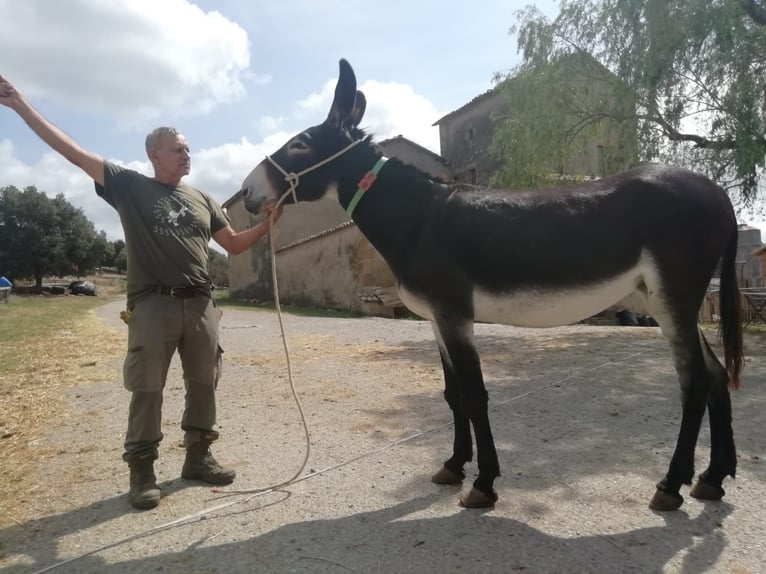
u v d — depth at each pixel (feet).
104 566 8.52
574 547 8.45
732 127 27.55
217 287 146.30
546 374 20.65
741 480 10.68
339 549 8.71
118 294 153.79
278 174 10.85
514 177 35.73
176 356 28.84
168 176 11.40
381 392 19.21
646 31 29.01
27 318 57.36
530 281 9.38
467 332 9.75
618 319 46.32
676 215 9.23
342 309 60.75
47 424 16.69
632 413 15.40
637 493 10.26
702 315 42.50
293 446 13.88
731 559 7.96
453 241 9.62
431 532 9.11
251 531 9.47
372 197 10.64
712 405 10.02
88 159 10.56
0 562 8.75
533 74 34.37
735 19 26.45
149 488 10.73
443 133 84.48
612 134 34.01
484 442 9.75
